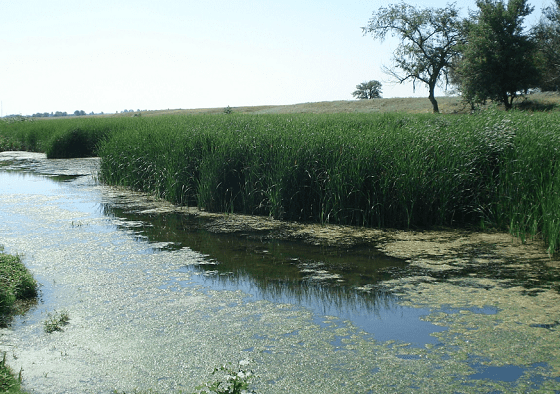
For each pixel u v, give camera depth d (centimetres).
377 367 402
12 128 3247
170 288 599
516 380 379
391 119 1730
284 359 417
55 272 656
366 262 708
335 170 970
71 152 2427
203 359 418
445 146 985
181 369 400
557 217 739
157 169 1291
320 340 453
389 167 959
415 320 497
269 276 647
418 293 575
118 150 1544
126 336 463
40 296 568
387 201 940
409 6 3925
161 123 1903
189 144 1225
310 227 941
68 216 1038
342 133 1121
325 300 558
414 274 648
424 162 955
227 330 477
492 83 3481
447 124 1272
